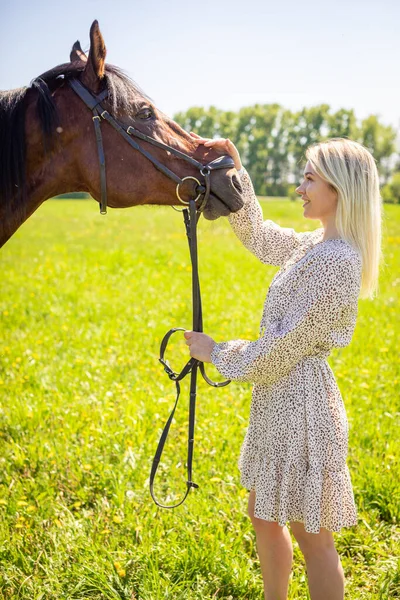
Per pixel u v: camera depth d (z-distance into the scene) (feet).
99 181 8.73
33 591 8.63
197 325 8.30
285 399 7.52
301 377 7.48
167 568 9.18
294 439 7.41
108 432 12.85
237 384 16.10
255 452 7.97
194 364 8.24
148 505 10.57
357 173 7.36
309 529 7.25
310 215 7.87
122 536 9.75
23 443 12.66
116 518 9.88
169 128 8.93
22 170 8.43
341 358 18.15
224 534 9.80
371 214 7.48
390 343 19.66
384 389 15.85
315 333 7.22
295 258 8.09
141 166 8.69
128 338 19.94
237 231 9.04
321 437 7.43
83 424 13.32
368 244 7.57
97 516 10.33
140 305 24.67
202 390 15.56
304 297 7.26
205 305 24.57
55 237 53.93
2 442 12.74
